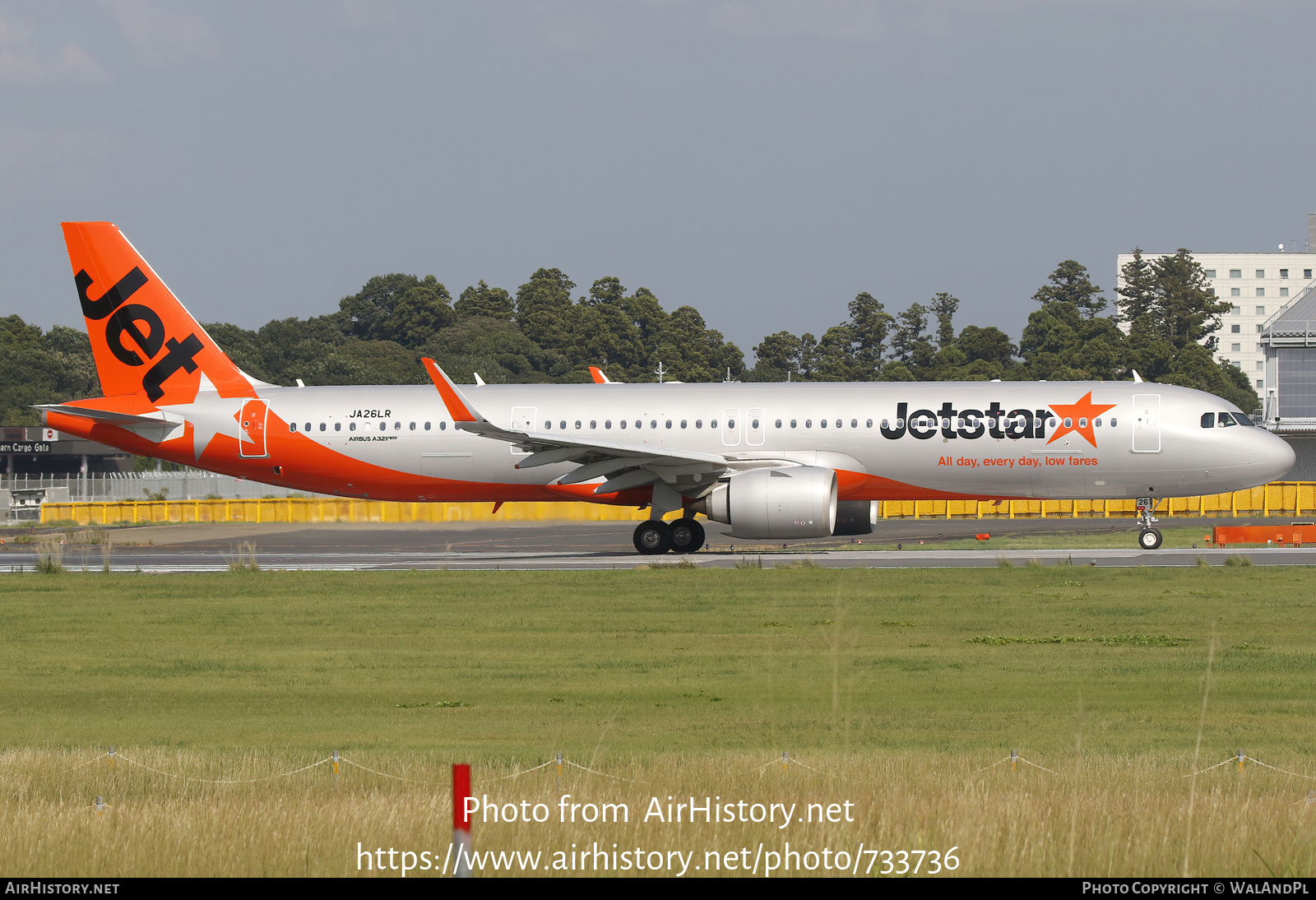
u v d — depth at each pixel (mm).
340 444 175875
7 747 66812
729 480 161125
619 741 66688
